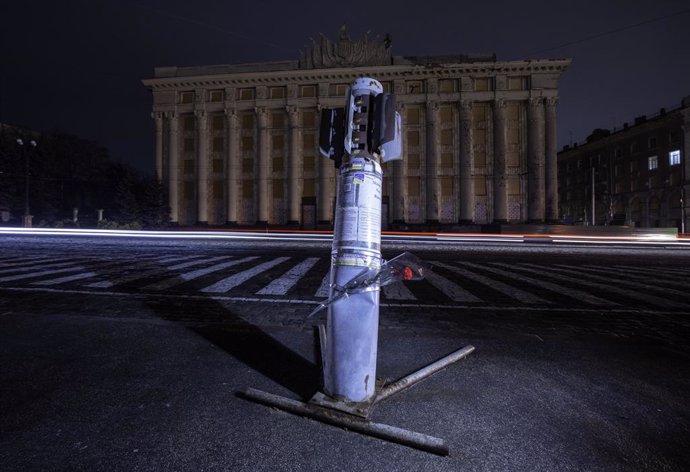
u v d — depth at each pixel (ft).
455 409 7.66
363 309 7.18
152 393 8.09
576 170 210.59
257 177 136.77
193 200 139.54
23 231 88.69
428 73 127.85
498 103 125.59
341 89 132.26
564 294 21.35
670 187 153.79
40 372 9.10
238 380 8.80
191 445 6.26
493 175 127.24
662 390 8.78
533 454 6.19
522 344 12.11
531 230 106.63
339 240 7.40
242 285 22.12
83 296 18.10
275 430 6.75
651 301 19.63
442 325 14.34
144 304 16.69
